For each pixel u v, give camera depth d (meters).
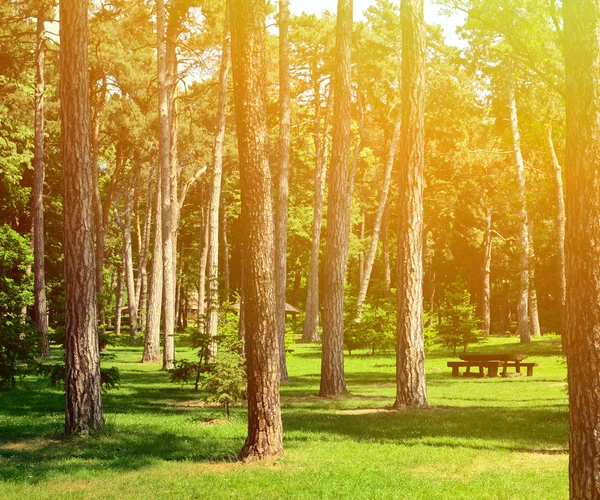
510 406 16.84
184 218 71.19
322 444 12.00
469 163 54.00
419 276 16.92
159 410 17.31
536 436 12.45
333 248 20.36
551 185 32.47
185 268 76.12
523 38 17.47
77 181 13.64
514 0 16.92
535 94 26.55
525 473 9.44
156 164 54.72
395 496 8.23
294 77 51.88
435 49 51.53
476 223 64.75
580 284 6.14
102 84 44.47
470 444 11.76
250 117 11.08
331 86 52.25
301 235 65.25
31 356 18.16
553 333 53.66
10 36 37.97
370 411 16.36
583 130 6.23
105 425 13.87
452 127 53.66
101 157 60.34
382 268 78.12
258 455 10.88
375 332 38.41
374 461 10.50
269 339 11.06
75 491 8.91
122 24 38.88
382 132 56.56
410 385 16.72
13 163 43.41
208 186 61.81
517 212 41.91
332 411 16.53
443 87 51.62
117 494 8.67
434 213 63.47
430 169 56.94
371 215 78.19
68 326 13.57
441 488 8.62
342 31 20.66
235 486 8.98
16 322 18.47
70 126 13.68
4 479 9.62
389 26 49.44
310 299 53.56
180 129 45.56
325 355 20.14
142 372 29.30
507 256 61.69
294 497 8.28
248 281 11.02
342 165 20.47
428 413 15.67
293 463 10.41
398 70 48.78
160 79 31.62
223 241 65.88
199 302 47.47
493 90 46.53
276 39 44.16
